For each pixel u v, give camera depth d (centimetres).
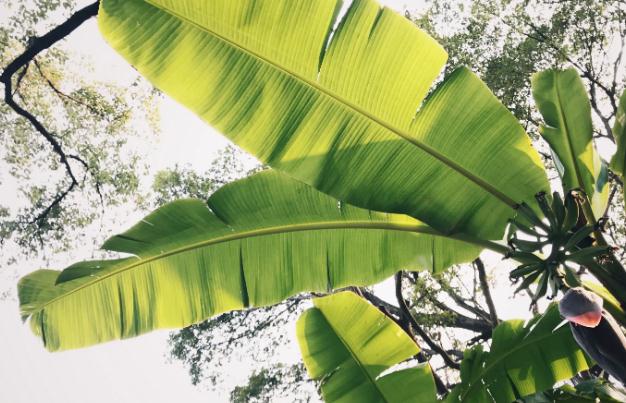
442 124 327
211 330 1200
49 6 1105
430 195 338
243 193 372
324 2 302
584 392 369
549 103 350
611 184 874
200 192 1121
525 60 930
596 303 265
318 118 318
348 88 314
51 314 368
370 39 310
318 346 391
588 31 972
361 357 389
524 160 333
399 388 383
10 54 1145
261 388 1148
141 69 292
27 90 1205
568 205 310
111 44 288
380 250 383
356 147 326
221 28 292
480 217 344
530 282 313
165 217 370
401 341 388
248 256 381
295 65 306
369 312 388
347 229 380
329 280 385
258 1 293
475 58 959
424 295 926
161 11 285
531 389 379
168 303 377
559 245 309
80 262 364
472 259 378
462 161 333
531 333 383
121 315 373
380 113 321
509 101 918
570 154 342
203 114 305
